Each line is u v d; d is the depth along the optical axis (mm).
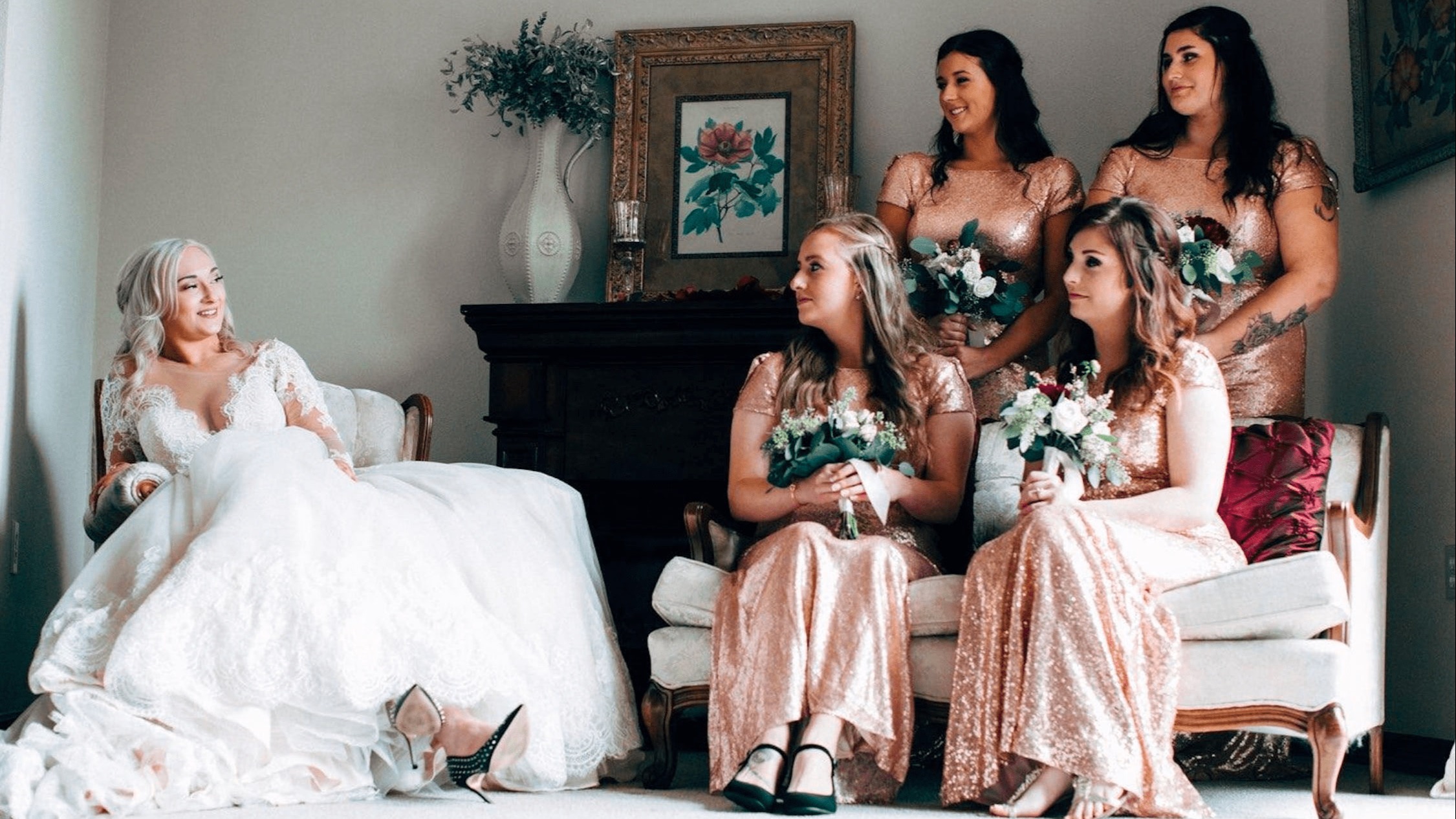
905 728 2979
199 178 5078
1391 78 3955
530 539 3520
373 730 3020
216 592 2947
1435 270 3766
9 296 4137
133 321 3812
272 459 3195
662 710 3283
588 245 4906
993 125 4152
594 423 4391
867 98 4789
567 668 3350
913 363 3490
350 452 4219
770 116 4785
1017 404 3057
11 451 4145
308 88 5082
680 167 4816
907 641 3029
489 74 4918
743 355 4324
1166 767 2785
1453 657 3633
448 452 4914
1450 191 3695
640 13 4957
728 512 4301
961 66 4094
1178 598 2910
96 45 5016
